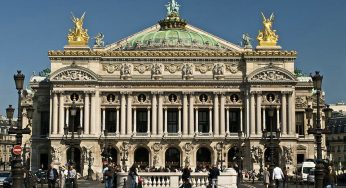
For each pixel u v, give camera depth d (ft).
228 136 545.03
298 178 424.05
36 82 570.87
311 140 568.00
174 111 558.15
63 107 543.80
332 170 264.31
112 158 549.54
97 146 542.16
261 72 548.31
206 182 275.80
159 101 549.95
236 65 557.74
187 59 555.28
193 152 544.62
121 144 543.39
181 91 549.95
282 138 540.11
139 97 552.82
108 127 556.51
